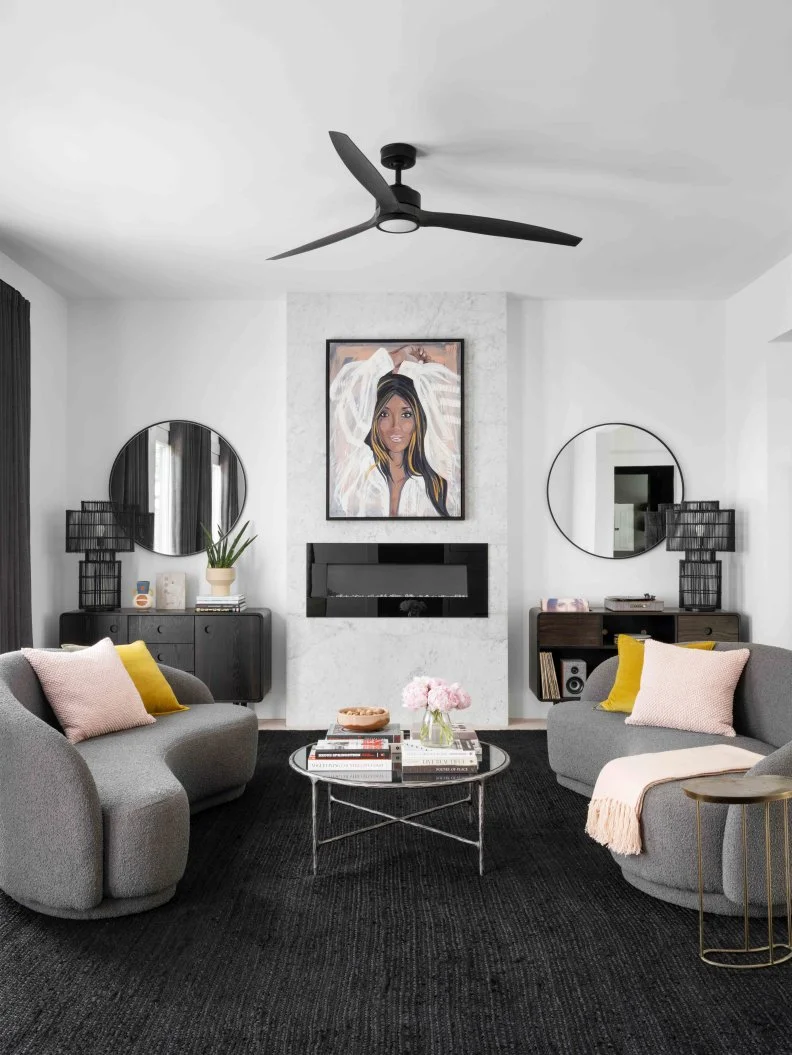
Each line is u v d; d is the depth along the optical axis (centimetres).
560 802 392
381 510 550
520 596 575
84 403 571
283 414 573
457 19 259
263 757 473
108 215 416
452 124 322
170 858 277
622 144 340
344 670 547
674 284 537
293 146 340
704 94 301
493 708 547
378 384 550
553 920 271
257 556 571
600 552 573
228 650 521
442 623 547
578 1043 205
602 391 575
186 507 571
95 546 543
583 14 256
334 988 229
